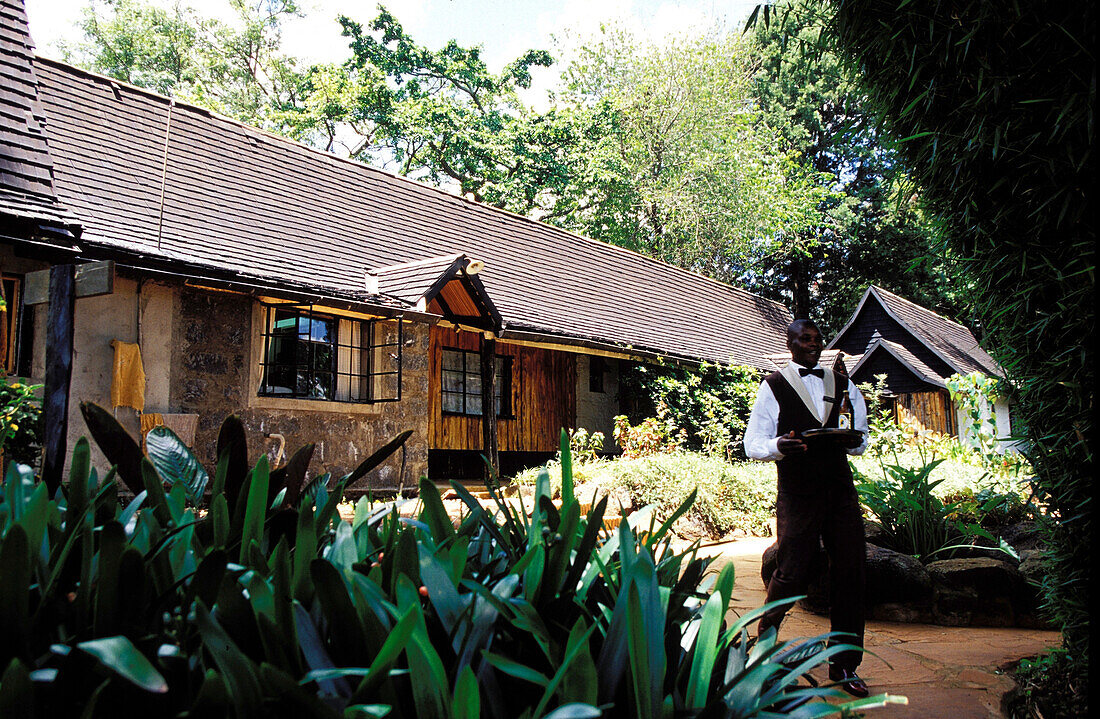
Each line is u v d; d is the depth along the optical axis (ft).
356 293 30.91
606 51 90.12
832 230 110.01
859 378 78.43
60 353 11.02
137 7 97.19
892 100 9.55
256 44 101.81
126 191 28.45
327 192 38.86
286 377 29.53
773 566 17.31
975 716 9.78
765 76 108.68
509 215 51.29
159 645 4.14
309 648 4.19
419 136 92.58
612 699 4.44
